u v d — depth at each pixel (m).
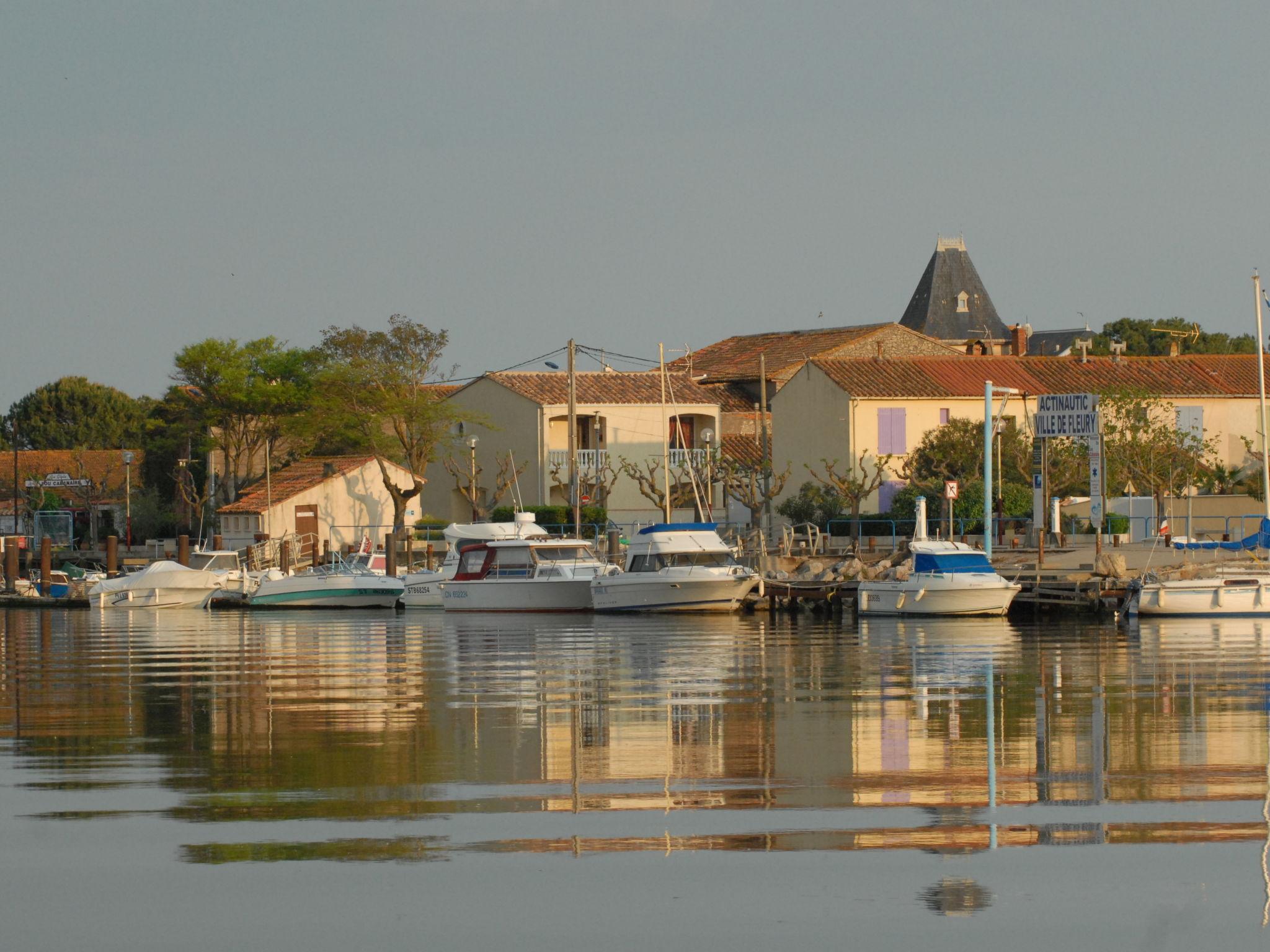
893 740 73.12
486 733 76.12
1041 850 50.84
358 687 98.50
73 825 54.88
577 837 52.75
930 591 161.88
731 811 56.75
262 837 53.03
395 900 45.97
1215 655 117.00
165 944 42.53
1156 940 42.53
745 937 42.81
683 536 178.00
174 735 76.00
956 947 42.09
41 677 108.06
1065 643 129.88
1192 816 55.50
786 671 107.25
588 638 141.88
